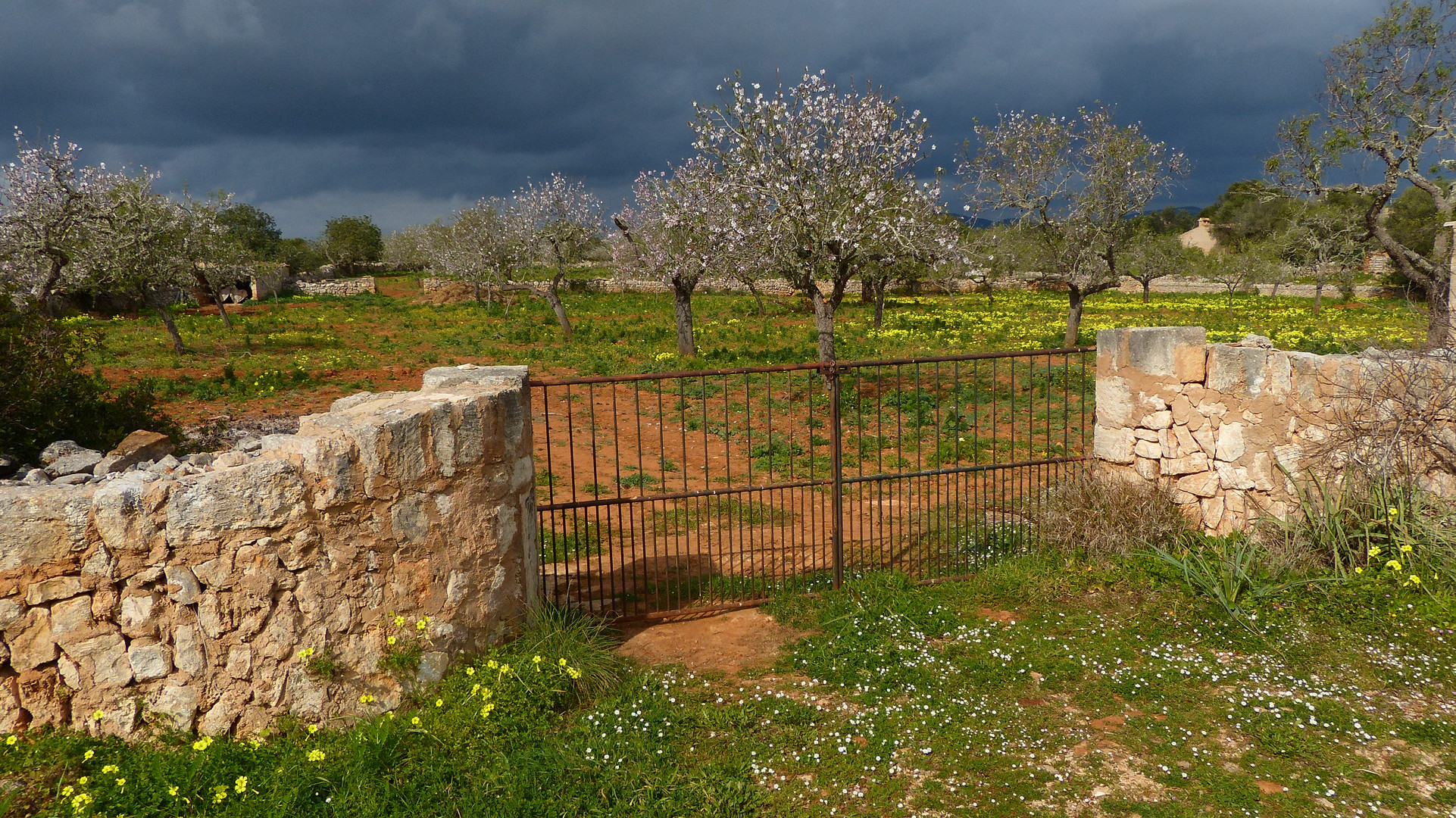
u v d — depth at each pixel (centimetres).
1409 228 3347
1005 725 426
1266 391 612
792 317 3123
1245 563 582
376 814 343
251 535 376
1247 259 3744
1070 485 686
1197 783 372
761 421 1277
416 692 425
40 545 346
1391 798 357
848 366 594
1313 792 362
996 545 686
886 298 4388
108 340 2319
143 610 363
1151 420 675
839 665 493
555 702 440
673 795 365
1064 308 3694
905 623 549
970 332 2530
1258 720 423
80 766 349
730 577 647
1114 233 1969
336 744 388
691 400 1442
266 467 377
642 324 2867
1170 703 446
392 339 2508
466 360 1994
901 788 374
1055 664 488
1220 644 511
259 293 4562
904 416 1285
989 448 1076
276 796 348
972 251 1460
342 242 6981
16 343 608
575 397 1493
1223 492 636
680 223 1936
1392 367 604
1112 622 544
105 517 352
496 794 363
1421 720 420
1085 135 1886
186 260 2322
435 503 432
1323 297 4097
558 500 892
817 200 1246
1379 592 550
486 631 464
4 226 1513
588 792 365
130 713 368
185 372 1792
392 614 418
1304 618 536
